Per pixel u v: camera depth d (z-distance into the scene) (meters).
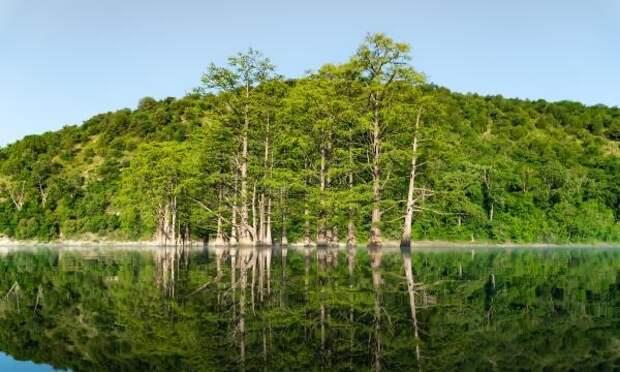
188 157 50.53
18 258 37.25
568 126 122.12
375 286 14.40
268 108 40.47
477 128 104.19
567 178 75.81
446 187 49.47
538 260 30.47
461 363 6.69
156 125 124.00
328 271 19.52
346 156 38.78
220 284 15.24
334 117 36.81
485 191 69.81
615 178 79.88
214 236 67.12
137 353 7.34
